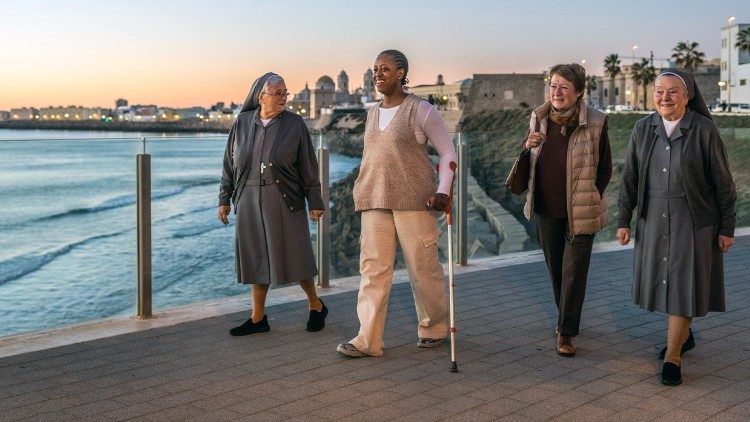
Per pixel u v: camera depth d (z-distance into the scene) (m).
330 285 7.44
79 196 7.66
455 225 8.41
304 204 5.86
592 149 5.24
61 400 4.41
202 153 7.65
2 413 4.21
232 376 4.84
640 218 5.03
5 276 6.85
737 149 10.88
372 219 5.30
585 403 4.36
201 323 6.08
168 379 4.78
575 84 5.22
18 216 6.89
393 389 4.60
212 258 8.66
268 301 6.79
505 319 6.21
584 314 6.40
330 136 7.48
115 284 7.68
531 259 8.70
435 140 5.18
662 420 4.11
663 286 4.83
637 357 5.25
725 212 4.82
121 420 4.12
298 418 4.14
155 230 8.52
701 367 5.03
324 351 5.37
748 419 4.12
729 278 7.73
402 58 5.23
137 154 6.16
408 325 6.06
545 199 5.41
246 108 5.91
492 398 4.44
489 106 102.94
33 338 5.65
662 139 4.90
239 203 5.73
